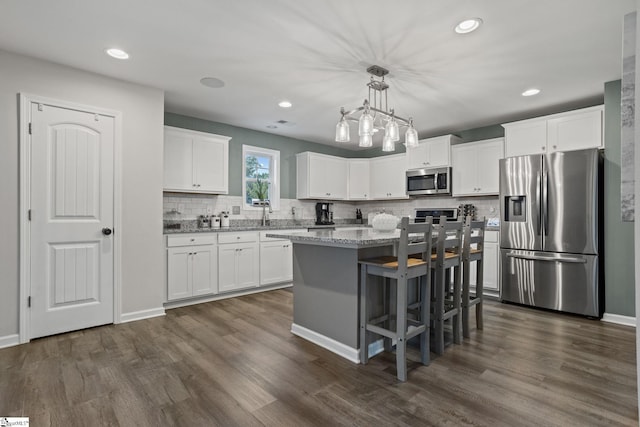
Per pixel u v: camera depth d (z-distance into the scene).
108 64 2.81
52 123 2.76
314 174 5.41
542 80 3.11
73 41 2.44
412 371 2.16
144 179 3.25
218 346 2.56
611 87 3.14
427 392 1.91
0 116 2.55
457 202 4.93
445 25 2.23
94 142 2.96
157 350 2.48
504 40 2.41
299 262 2.80
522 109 3.94
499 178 3.82
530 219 3.58
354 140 5.67
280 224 5.31
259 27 2.27
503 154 4.16
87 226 2.93
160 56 2.67
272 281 4.50
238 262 4.14
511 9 2.05
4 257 2.56
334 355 2.41
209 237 3.89
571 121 3.50
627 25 0.74
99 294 2.99
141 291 3.23
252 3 2.01
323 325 2.58
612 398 1.83
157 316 3.31
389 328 2.56
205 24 2.23
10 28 2.26
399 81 3.14
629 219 0.71
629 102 0.73
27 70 2.65
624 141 0.73
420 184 4.98
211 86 3.30
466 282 2.77
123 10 2.07
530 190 3.57
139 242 3.22
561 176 3.37
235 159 4.79
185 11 2.09
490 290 4.08
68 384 1.98
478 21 2.18
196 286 3.77
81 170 2.90
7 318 2.57
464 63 2.77
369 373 2.14
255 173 5.14
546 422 1.63
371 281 2.45
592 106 3.71
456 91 3.38
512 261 3.70
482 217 4.63
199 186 4.07
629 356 2.37
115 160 3.07
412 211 5.55
